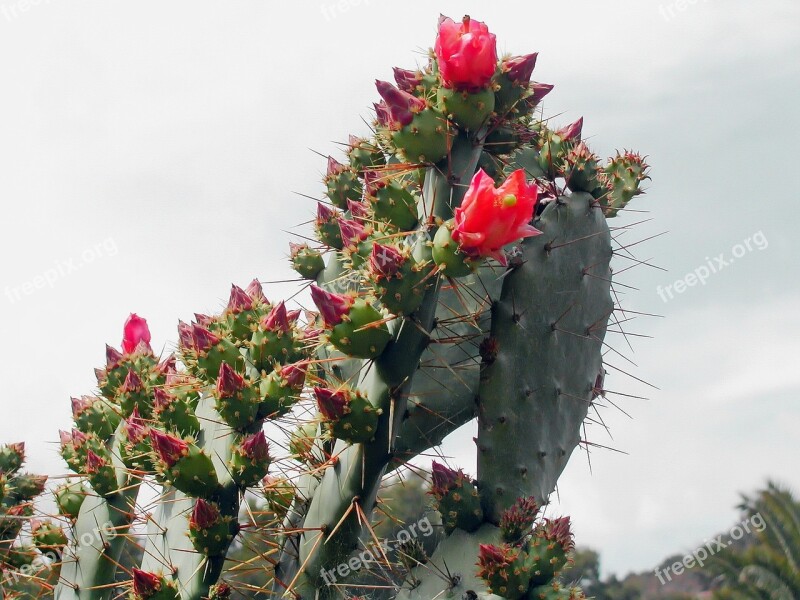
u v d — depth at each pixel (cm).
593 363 138
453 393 137
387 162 155
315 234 162
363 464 125
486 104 125
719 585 521
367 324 122
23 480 157
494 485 130
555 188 137
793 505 501
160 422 138
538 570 121
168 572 135
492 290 140
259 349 138
